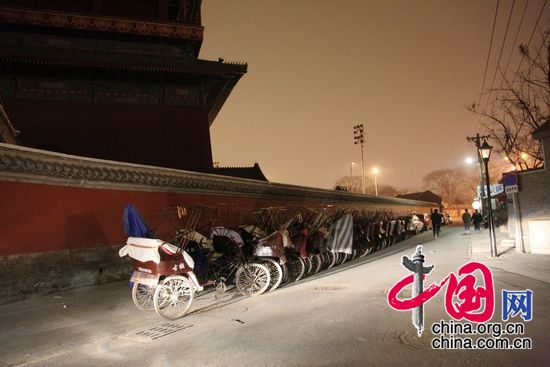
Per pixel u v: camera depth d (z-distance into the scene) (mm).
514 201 15977
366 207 34688
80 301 9930
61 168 11555
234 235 10719
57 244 11367
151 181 14570
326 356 5418
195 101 29672
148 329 7254
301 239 12141
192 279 8312
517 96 25969
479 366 4922
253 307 8578
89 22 27406
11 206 10336
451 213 88438
